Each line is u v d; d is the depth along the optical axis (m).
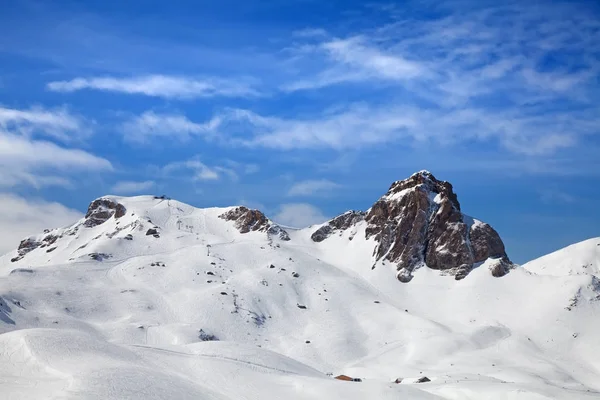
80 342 125.38
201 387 117.06
